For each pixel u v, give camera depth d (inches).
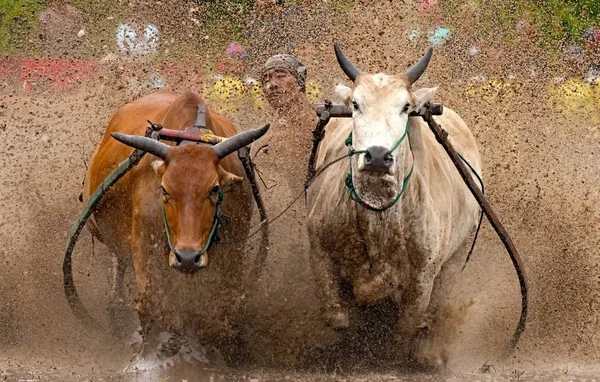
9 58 1026.7
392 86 496.4
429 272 558.3
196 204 511.8
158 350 557.3
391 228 534.0
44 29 1029.8
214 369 561.3
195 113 563.8
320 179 577.0
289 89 710.5
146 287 551.2
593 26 986.7
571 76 962.7
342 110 560.1
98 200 567.8
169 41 989.8
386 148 477.7
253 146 691.4
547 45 970.7
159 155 525.3
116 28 1016.9
